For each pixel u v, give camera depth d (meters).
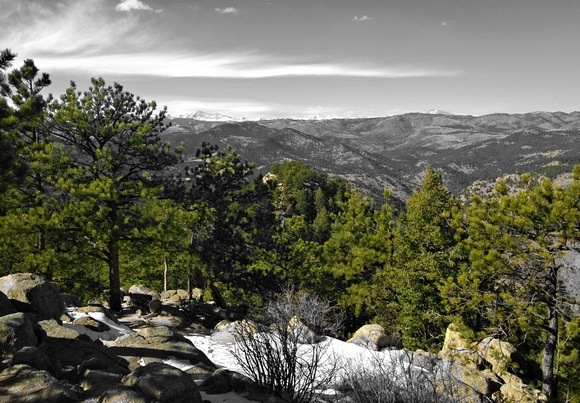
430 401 6.91
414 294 26.61
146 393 5.31
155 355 8.59
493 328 14.84
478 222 14.93
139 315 20.55
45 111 18.59
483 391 11.81
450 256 26.08
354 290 33.06
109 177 20.11
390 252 32.75
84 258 20.23
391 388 6.83
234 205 26.47
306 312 14.68
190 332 17.27
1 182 9.79
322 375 8.83
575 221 13.33
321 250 39.19
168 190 22.44
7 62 8.45
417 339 26.02
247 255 26.77
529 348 18.27
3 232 17.75
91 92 20.58
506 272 14.69
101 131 19.75
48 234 18.78
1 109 10.21
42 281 9.93
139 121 21.03
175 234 21.06
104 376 6.27
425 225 28.73
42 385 5.57
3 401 5.26
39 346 7.51
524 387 13.38
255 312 26.19
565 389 15.60
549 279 14.51
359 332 16.11
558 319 15.88
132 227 20.53
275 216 28.66
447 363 12.62
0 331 6.89
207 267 24.75
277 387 6.92
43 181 19.09
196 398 5.57
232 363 10.89
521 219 13.97
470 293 15.44
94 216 18.53
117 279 21.81
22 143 17.67
